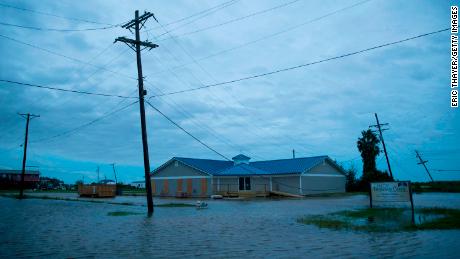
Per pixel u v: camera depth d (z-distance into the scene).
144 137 25.00
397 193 22.41
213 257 8.88
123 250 9.88
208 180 48.69
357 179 60.75
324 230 13.40
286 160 54.41
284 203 31.42
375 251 9.23
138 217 20.05
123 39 24.91
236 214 21.25
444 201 29.89
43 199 43.59
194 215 20.95
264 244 10.59
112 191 50.97
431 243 10.23
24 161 48.81
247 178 50.16
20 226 15.83
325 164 52.62
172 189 52.66
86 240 11.68
